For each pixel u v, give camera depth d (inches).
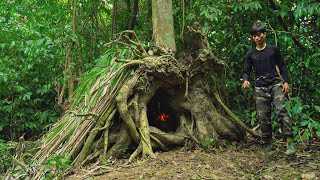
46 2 262.4
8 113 279.0
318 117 243.1
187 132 213.2
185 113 223.5
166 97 224.2
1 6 261.4
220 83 249.3
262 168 170.6
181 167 169.0
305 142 211.2
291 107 206.2
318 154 188.7
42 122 277.6
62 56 279.4
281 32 231.1
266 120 192.5
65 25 257.6
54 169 170.6
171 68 208.1
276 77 185.8
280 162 178.1
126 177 158.4
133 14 310.5
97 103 199.9
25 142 204.7
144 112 205.3
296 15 203.9
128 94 201.0
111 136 201.5
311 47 233.6
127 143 200.5
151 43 231.8
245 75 193.9
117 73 201.9
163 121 230.5
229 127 221.8
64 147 186.1
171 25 227.8
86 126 192.9
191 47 227.6
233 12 254.4
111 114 198.4
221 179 154.8
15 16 285.9
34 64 279.9
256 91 191.9
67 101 239.6
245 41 253.8
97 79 213.6
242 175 162.7
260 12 251.8
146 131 197.9
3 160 188.5
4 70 260.5
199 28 223.0
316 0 206.8
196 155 192.7
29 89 281.3
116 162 189.0
